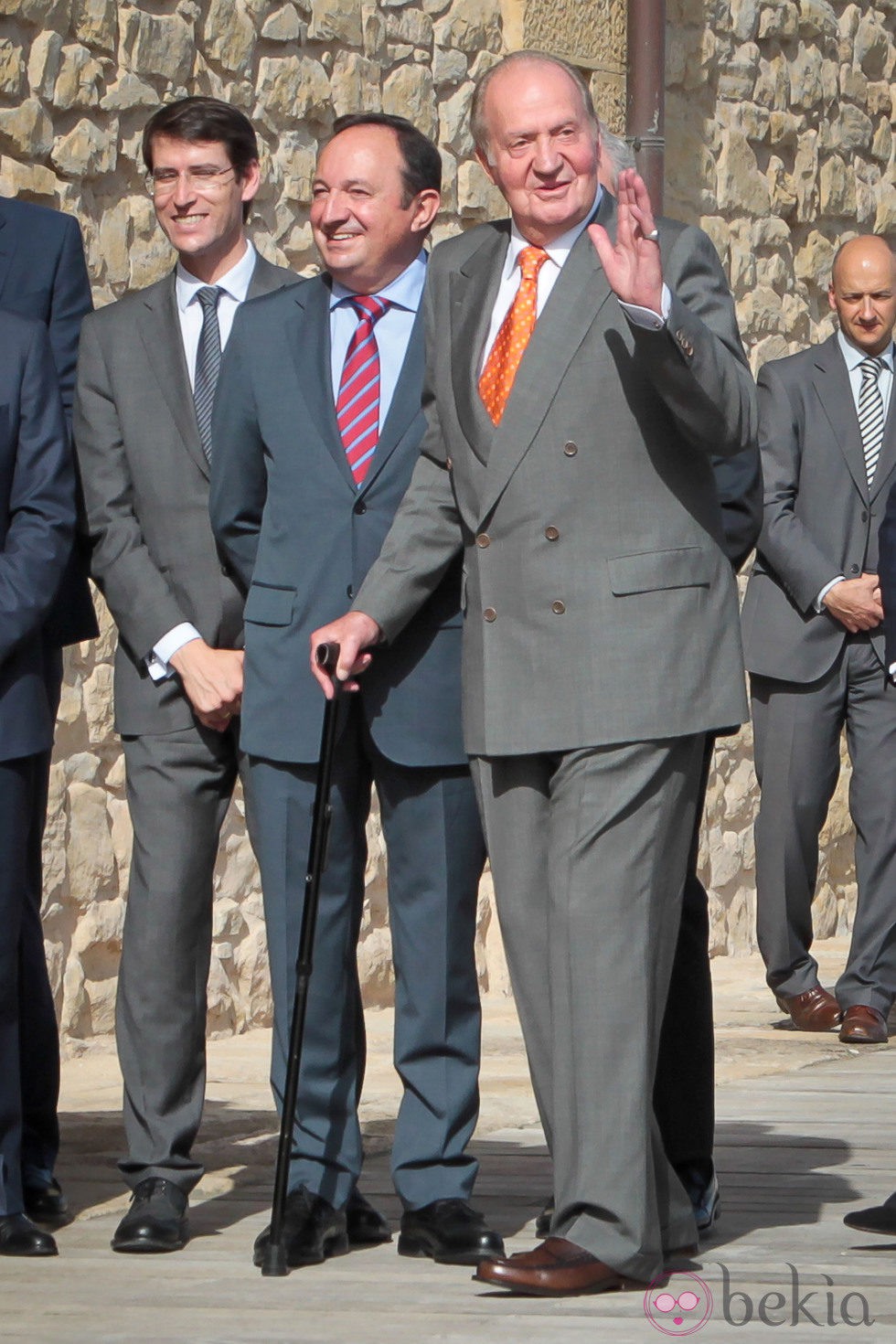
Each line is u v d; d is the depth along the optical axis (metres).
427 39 17.17
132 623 10.00
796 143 21.30
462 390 8.92
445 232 17.34
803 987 15.80
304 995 9.11
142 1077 9.84
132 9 14.78
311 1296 8.65
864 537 15.60
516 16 17.84
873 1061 14.41
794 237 21.41
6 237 10.49
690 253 8.79
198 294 10.30
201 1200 10.54
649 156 18.66
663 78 18.77
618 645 8.56
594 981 8.53
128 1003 9.88
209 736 9.99
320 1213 9.34
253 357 9.75
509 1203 10.33
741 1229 9.72
